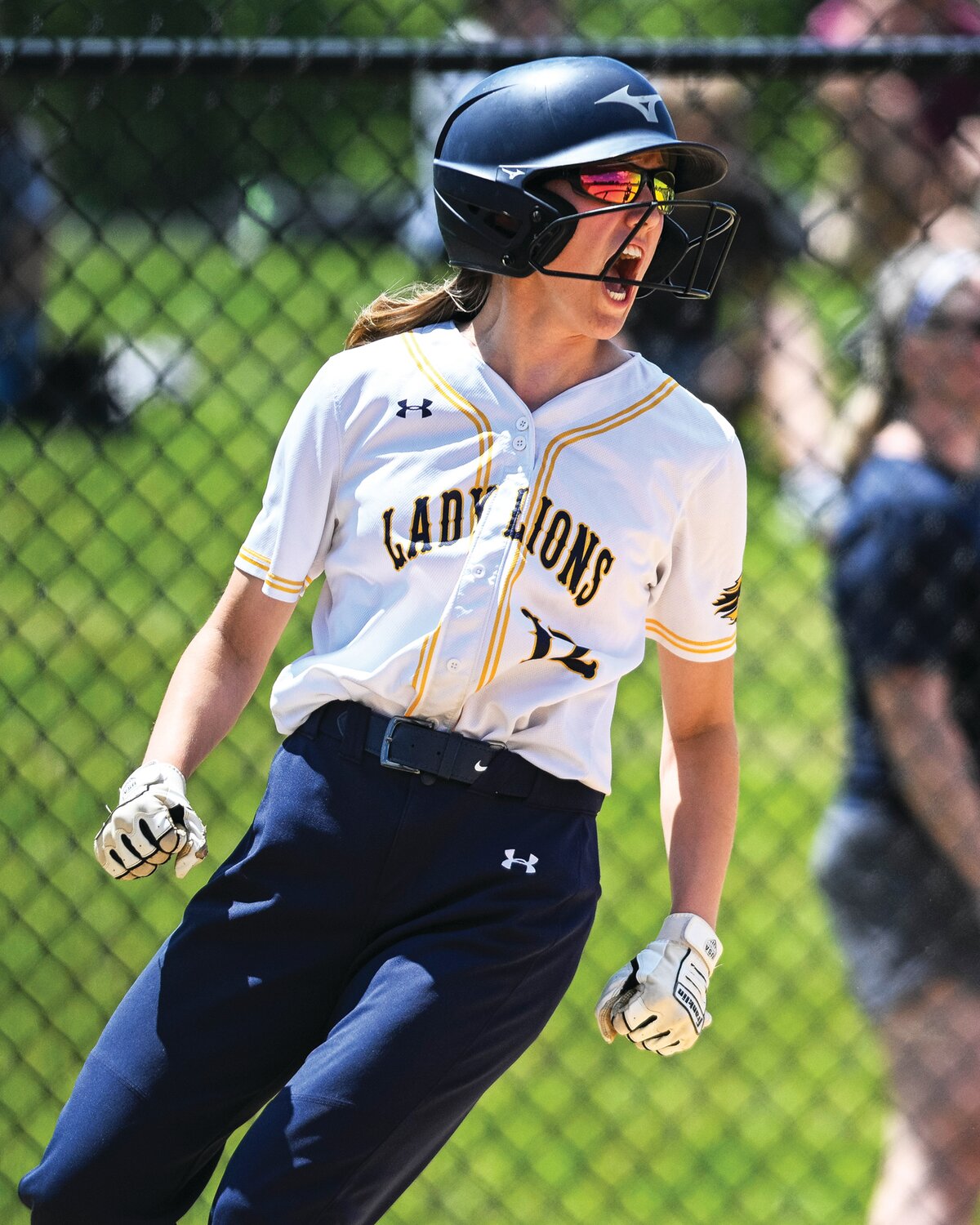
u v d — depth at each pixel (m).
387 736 7.59
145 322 18.70
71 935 15.27
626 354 8.15
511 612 7.49
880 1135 13.93
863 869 11.77
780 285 17.58
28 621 20.05
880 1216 11.81
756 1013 15.21
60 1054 13.80
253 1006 7.71
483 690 7.57
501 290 7.95
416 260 16.59
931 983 11.63
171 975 7.84
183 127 14.62
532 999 7.54
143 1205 7.70
